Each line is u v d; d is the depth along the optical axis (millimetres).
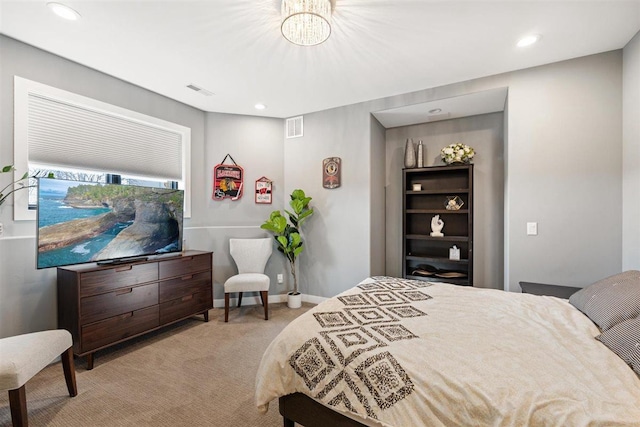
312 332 1470
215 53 2480
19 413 1540
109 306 2479
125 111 3012
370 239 3635
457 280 3547
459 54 2516
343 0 1840
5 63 2242
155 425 1697
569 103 2615
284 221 3785
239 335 2971
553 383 1019
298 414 1436
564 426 889
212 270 3551
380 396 1165
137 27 2123
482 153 3678
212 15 1986
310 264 4039
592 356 1182
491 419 976
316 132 3977
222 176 3936
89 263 2586
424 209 3910
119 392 2016
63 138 2617
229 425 1702
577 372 1075
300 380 1369
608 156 2480
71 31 2168
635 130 2244
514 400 978
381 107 3514
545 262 2707
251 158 4098
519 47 2410
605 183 2492
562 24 2098
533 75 2746
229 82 3053
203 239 3818
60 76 2533
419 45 2373
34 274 2396
